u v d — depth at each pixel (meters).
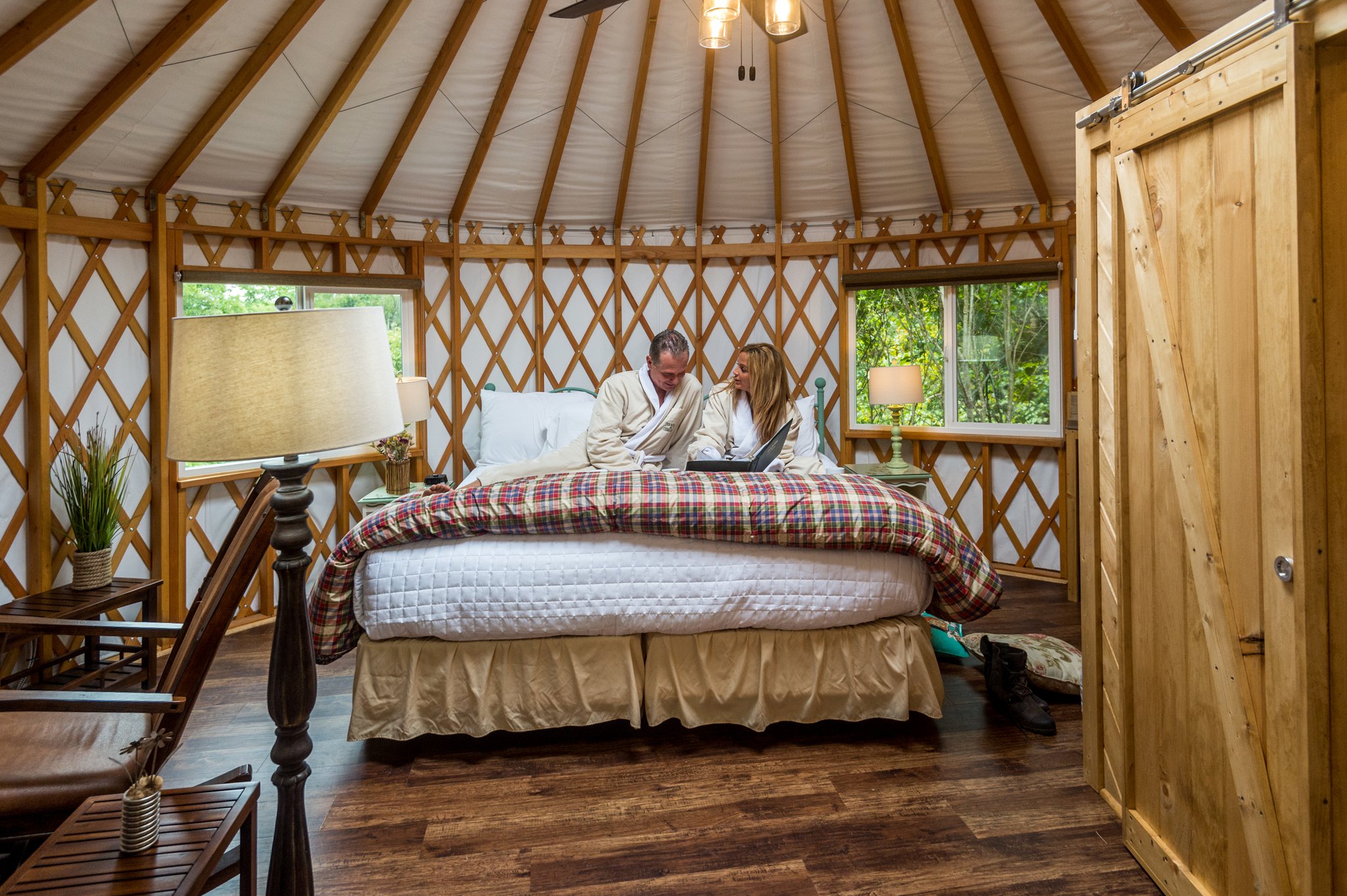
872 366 4.57
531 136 3.87
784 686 2.21
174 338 1.27
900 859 1.68
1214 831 1.43
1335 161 1.16
